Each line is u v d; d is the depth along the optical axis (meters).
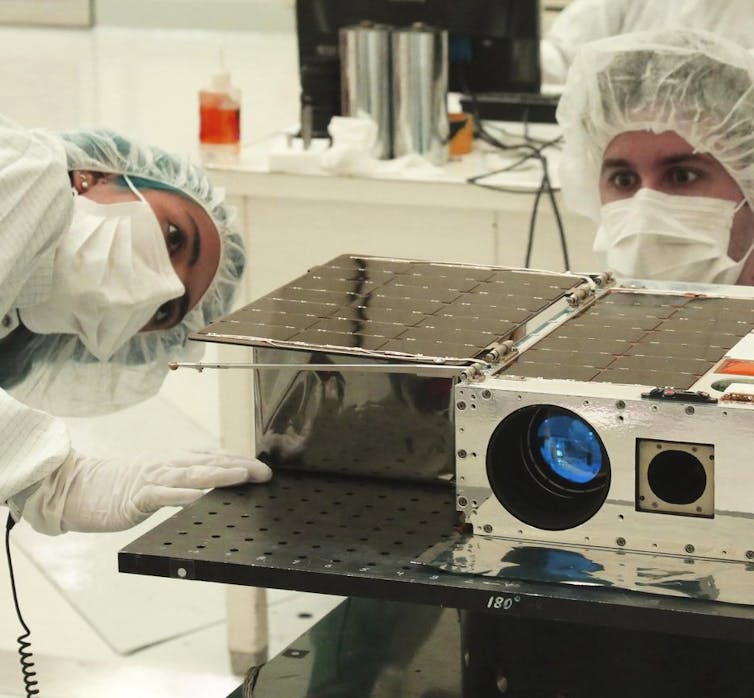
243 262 1.71
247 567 1.00
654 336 1.12
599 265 2.00
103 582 2.54
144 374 1.74
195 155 2.31
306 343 1.11
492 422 1.00
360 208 2.18
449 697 1.13
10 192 1.33
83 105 5.99
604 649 1.06
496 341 1.10
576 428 1.04
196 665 2.24
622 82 1.77
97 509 1.24
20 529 2.75
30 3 8.10
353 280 1.30
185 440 3.10
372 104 2.31
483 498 1.02
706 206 1.79
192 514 1.11
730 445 0.93
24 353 1.67
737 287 1.27
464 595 0.96
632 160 1.82
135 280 1.50
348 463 1.18
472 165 2.29
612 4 2.72
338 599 2.50
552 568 0.98
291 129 2.57
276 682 1.17
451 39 2.54
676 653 1.04
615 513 0.98
